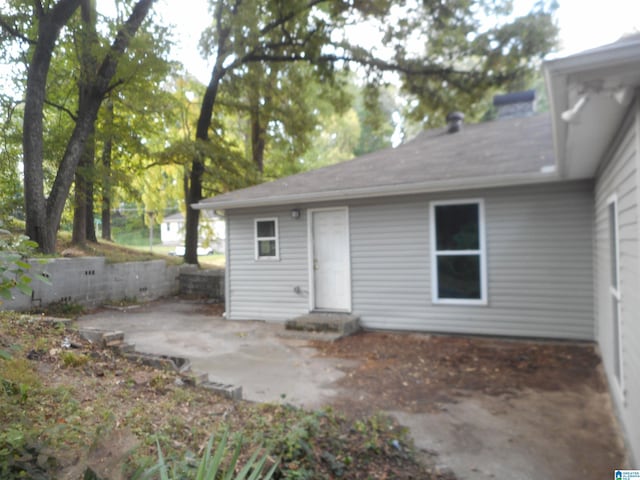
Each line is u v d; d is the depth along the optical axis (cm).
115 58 978
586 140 441
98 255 1198
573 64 251
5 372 315
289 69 1672
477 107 1916
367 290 838
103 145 1320
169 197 1962
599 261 604
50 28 887
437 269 779
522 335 715
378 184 794
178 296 1299
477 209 750
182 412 339
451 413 422
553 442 361
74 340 474
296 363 599
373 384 510
